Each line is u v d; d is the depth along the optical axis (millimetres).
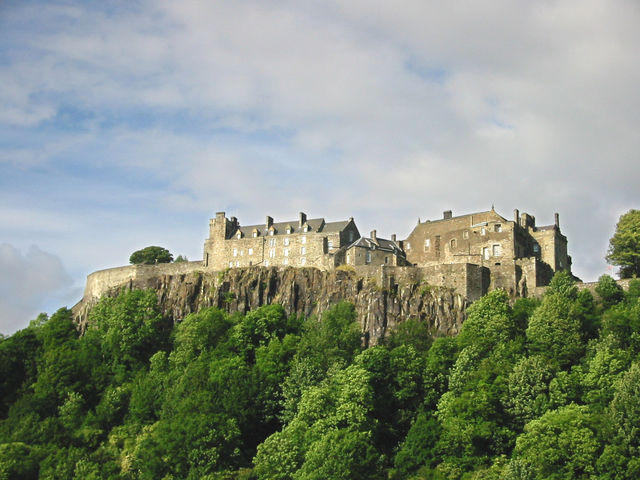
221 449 147375
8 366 197125
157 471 147125
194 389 164625
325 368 166750
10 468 154875
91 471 154250
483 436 134000
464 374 148250
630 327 152000
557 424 124875
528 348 156500
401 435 147875
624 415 124250
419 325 181875
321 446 133250
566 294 171375
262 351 177750
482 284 191000
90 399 187375
